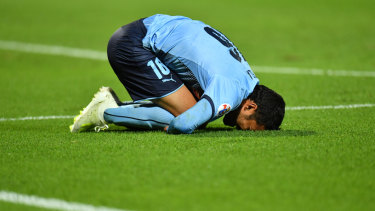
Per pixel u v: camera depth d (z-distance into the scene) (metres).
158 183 12.05
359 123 18.77
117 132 17.42
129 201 11.06
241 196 11.26
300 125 18.45
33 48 43.81
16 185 12.07
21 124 19.77
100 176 12.56
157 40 16.89
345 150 14.48
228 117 16.78
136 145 15.20
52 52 42.38
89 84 30.84
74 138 16.52
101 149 14.88
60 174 12.77
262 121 16.47
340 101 24.45
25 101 25.45
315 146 14.87
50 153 14.62
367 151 14.38
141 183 12.05
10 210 10.70
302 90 27.77
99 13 65.94
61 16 63.19
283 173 12.60
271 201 11.00
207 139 15.66
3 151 14.93
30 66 37.53
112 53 17.47
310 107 23.00
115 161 13.69
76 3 76.31
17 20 59.41
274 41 48.47
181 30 16.73
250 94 16.33
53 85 30.39
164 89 16.66
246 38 49.78
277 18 64.00
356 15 67.31
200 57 16.03
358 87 28.30
